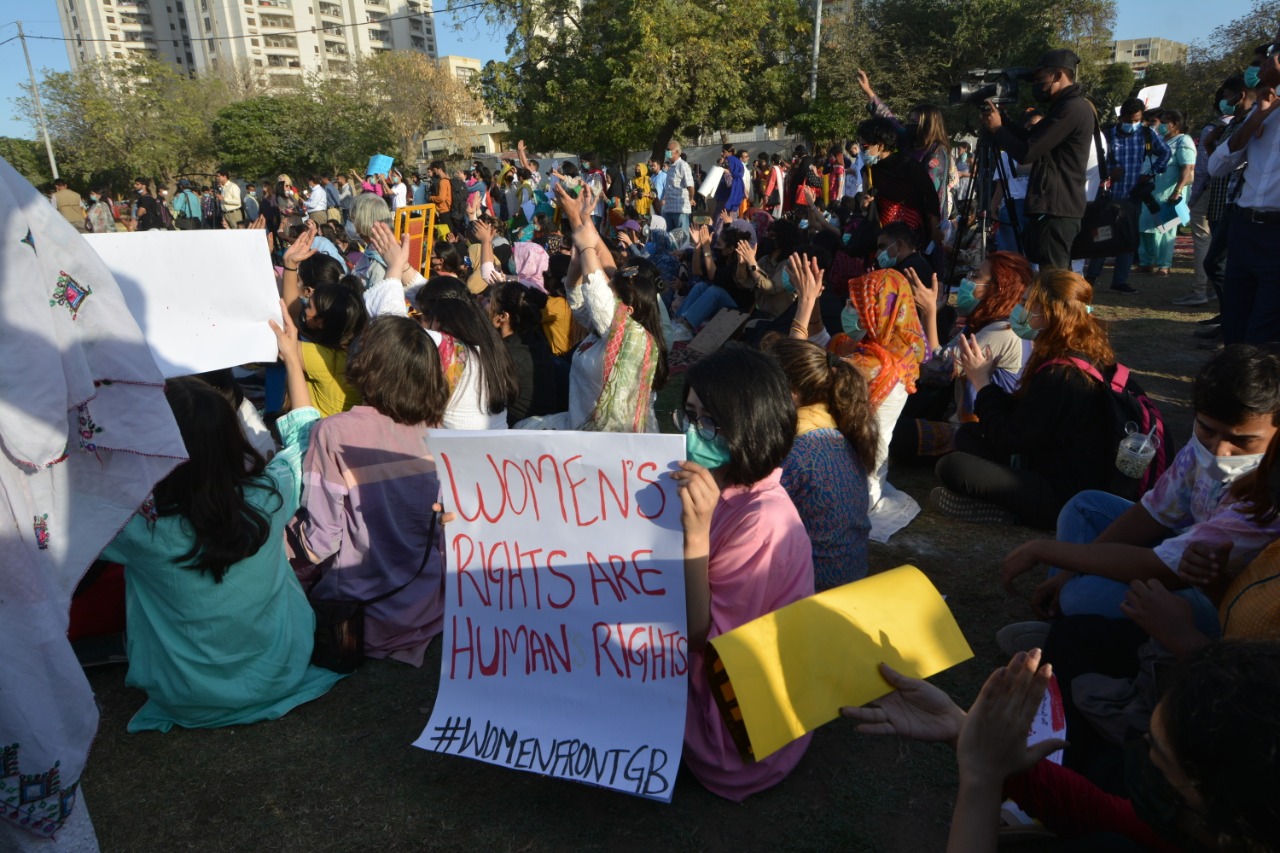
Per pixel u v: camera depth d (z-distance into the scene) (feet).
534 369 16.66
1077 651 8.72
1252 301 18.21
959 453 14.44
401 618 11.21
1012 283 15.02
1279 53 16.33
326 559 11.37
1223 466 8.16
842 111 85.56
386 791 8.77
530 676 8.27
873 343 14.29
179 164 154.81
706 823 8.21
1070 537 10.50
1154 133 32.45
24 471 5.91
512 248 35.06
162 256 10.97
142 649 9.71
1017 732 4.99
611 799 8.55
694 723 8.41
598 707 7.96
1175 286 33.71
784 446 7.66
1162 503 9.16
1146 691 7.72
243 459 9.48
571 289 12.50
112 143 149.07
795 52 95.25
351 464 10.85
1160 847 5.56
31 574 5.89
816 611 6.76
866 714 6.15
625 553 7.72
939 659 6.79
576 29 90.07
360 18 428.15
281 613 10.09
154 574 9.16
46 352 5.70
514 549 8.17
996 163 23.21
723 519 7.97
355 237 35.88
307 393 12.25
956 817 5.01
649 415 13.83
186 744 9.64
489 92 94.53
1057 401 12.92
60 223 5.97
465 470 8.16
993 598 12.19
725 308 24.88
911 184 21.67
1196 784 3.77
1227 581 7.86
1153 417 12.73
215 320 11.42
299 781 8.95
